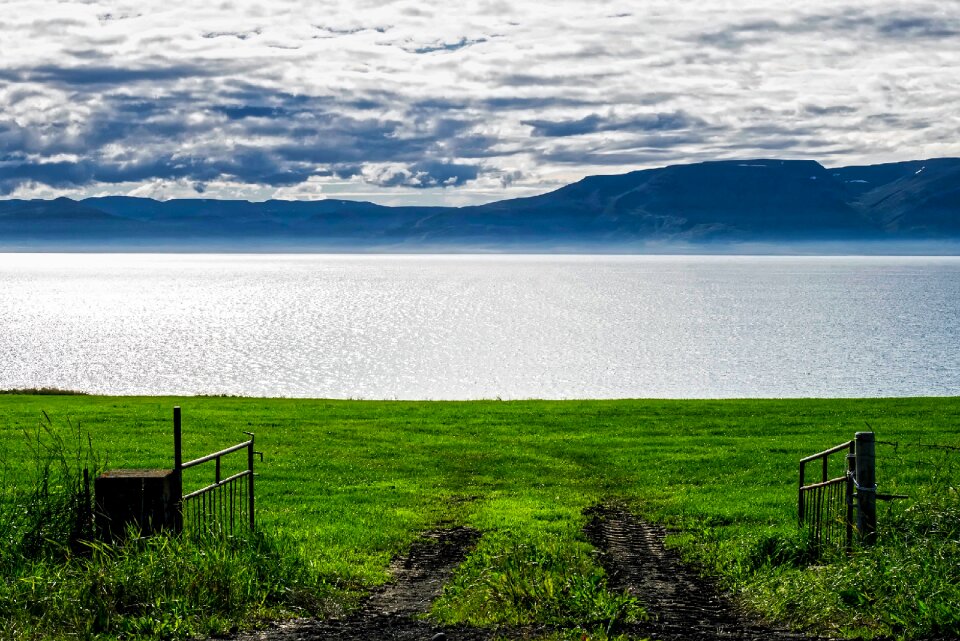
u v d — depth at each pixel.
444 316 144.25
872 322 130.62
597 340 106.44
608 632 10.36
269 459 25.19
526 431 30.86
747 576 12.80
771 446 27.14
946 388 67.00
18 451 24.86
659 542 16.03
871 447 12.45
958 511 12.77
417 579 13.38
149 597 10.55
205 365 82.75
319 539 15.68
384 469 24.09
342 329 120.62
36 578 10.59
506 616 10.96
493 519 17.73
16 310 156.50
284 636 10.27
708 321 133.75
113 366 81.88
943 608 10.06
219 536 12.35
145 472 11.95
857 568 11.41
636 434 30.14
